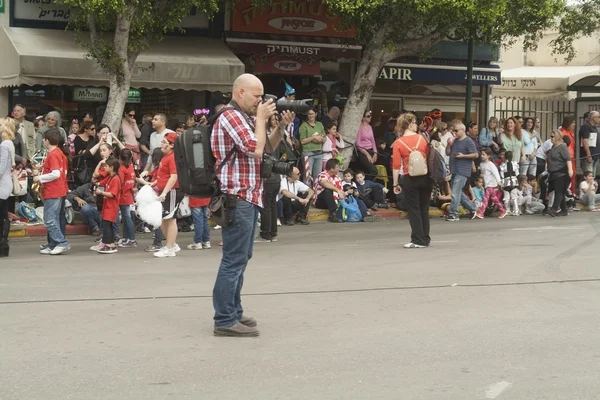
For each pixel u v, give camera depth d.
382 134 24.50
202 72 19.75
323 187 19.02
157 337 7.62
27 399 5.93
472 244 14.35
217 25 21.75
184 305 9.04
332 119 20.58
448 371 6.55
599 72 26.95
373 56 20.89
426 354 7.04
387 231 16.98
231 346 7.30
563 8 20.78
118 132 18.28
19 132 17.00
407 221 19.12
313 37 22.11
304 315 8.50
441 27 20.56
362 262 12.21
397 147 13.79
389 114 24.67
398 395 5.98
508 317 8.37
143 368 6.66
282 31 21.89
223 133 7.32
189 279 10.80
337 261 12.35
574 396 5.96
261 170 7.48
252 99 7.51
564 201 20.17
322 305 8.99
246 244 7.55
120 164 14.29
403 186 13.85
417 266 11.71
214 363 6.79
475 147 19.20
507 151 20.67
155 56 19.69
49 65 18.50
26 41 19.16
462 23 20.64
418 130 21.50
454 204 19.22
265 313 8.60
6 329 7.93
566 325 8.03
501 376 6.43
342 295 9.55
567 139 21.81
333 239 15.51
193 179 7.35
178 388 6.16
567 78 27.34
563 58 31.06
